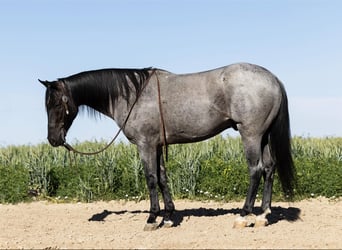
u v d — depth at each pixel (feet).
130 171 44.19
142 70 29.45
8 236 28.60
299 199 40.37
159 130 28.78
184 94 28.35
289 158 28.45
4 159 51.80
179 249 23.90
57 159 50.03
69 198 43.42
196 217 32.78
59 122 29.07
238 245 24.53
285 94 28.40
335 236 26.50
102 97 29.37
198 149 48.62
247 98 27.30
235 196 41.45
